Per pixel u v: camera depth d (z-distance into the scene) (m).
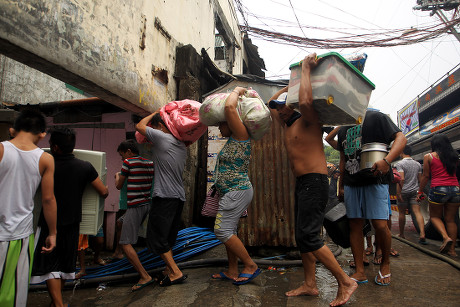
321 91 2.00
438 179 4.11
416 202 5.01
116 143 4.79
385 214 2.65
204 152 5.74
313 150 2.37
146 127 2.89
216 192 2.93
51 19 2.54
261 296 2.45
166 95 4.79
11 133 2.07
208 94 5.88
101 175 2.63
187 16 5.91
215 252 3.97
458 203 3.94
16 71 6.86
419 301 2.31
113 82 3.39
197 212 5.48
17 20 2.23
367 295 2.44
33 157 1.98
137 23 3.94
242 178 2.71
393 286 2.65
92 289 2.96
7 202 1.85
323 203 2.33
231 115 2.54
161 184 2.82
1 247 1.79
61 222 2.22
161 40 4.68
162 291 2.60
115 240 4.59
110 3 3.36
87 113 4.93
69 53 2.74
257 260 3.34
